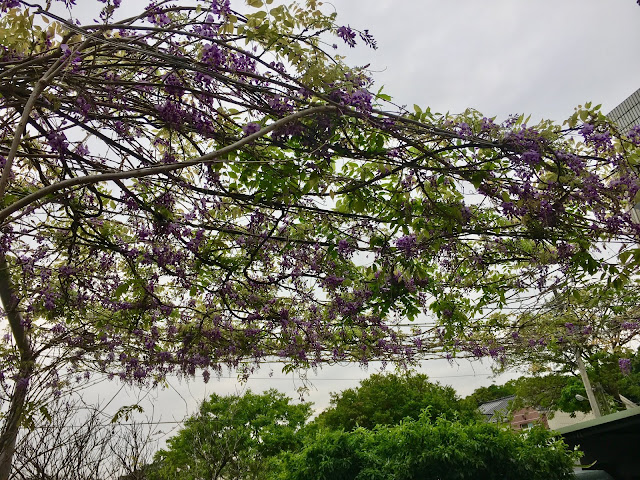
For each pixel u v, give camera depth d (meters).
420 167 3.11
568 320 6.78
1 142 2.78
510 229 3.87
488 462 6.57
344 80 2.64
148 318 4.56
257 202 3.35
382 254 3.94
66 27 2.35
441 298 5.05
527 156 2.90
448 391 21.23
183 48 2.61
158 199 3.31
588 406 18.31
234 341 4.92
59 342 4.39
